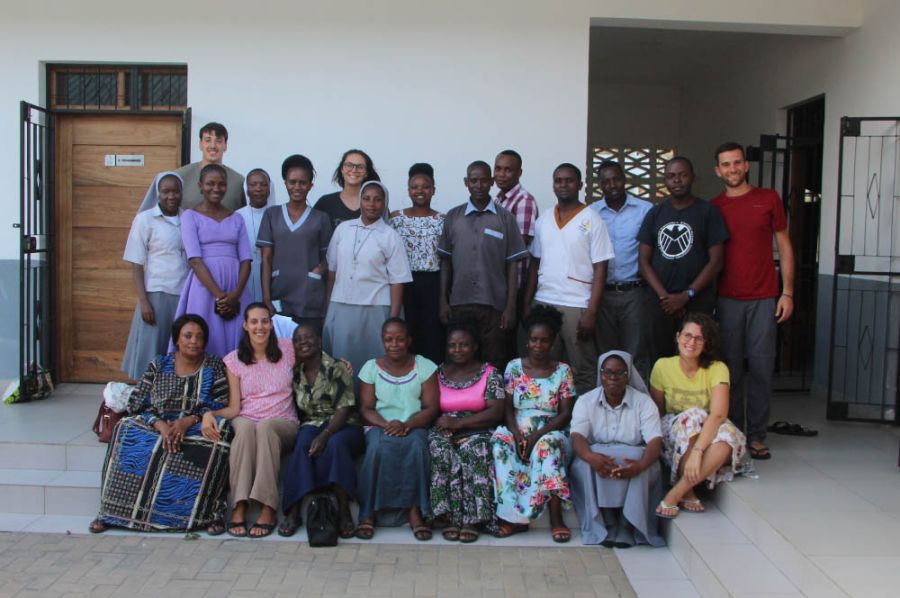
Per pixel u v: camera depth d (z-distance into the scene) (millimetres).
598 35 6891
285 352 4137
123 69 5523
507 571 3475
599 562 3590
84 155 5617
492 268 4457
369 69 5363
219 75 5383
